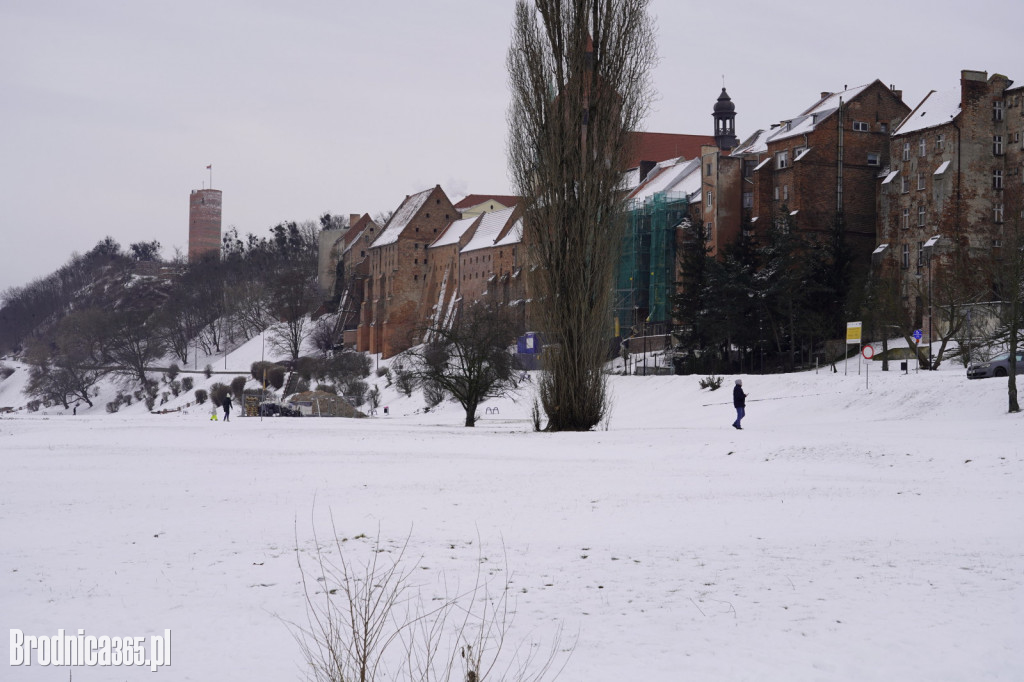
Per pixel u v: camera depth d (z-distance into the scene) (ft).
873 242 442.91
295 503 86.99
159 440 201.77
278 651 39.04
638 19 203.10
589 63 203.41
